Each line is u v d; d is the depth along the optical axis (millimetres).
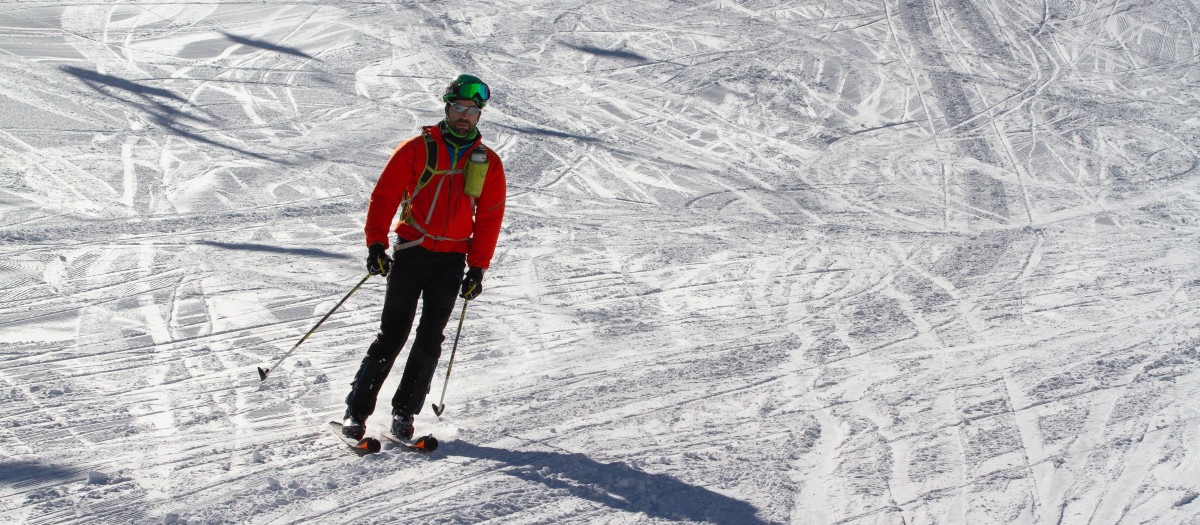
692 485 3094
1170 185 12094
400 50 15000
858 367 4836
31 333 4688
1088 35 18766
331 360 4531
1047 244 8984
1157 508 3014
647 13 18469
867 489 3125
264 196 8383
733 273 7145
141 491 2859
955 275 7445
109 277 5828
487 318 5480
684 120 13430
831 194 10797
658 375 4543
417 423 3637
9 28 13398
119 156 9109
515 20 17375
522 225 8289
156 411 3697
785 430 3768
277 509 2754
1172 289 7184
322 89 12734
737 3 19406
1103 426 3861
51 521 2621
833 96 15016
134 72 12320
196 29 14711
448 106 3174
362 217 8000
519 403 3980
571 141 11812
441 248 3277
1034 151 13203
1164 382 4570
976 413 4039
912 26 18594
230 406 3791
